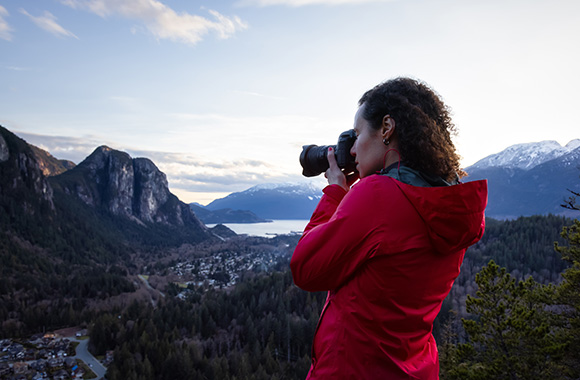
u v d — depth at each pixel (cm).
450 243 88
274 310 8394
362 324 89
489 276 823
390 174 97
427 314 91
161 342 6500
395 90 103
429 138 94
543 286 852
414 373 88
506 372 739
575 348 746
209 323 8012
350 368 90
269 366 5725
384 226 87
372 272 88
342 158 113
